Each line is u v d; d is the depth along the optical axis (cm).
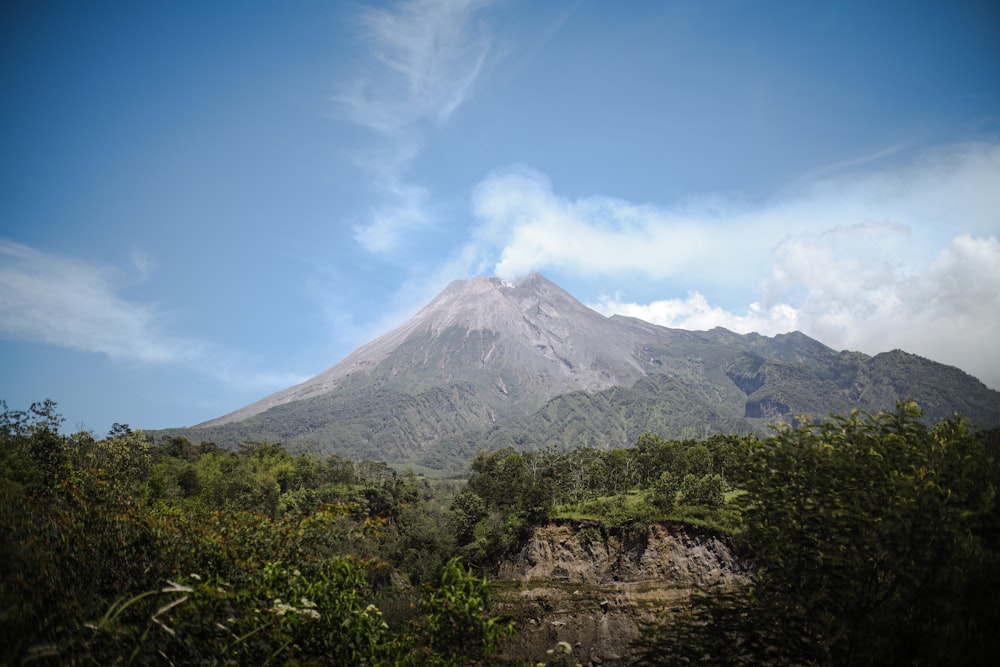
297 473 9581
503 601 5603
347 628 1384
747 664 2461
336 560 1547
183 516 1562
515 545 7838
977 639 1783
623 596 6197
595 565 7212
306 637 1333
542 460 10531
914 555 2016
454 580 1536
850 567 2181
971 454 2114
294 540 1612
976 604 1833
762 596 2433
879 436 2386
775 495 2511
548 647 4572
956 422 2184
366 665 1396
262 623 1198
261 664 1185
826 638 2152
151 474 4934
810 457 2453
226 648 1132
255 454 10412
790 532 2398
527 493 8112
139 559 1302
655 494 7656
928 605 1936
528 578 7331
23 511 1327
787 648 2380
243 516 1672
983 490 2084
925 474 2072
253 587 1268
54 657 991
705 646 2617
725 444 8444
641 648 3966
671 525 7031
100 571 1231
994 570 1862
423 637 1561
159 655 1096
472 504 8512
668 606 5603
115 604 1068
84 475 1642
